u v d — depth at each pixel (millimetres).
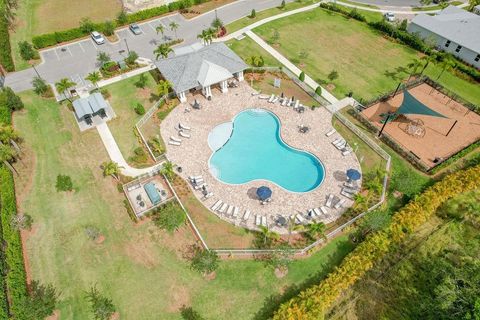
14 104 51188
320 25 72062
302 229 34469
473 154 44750
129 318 31203
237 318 31016
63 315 31594
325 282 31250
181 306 31859
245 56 63188
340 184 41469
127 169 43656
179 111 51719
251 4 81000
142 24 73875
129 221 38344
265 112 51969
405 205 37531
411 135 47375
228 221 37969
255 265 34375
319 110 51531
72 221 38500
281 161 45094
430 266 34250
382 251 33125
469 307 26828
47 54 65125
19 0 80438
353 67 60219
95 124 50094
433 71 59281
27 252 35969
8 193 39625
